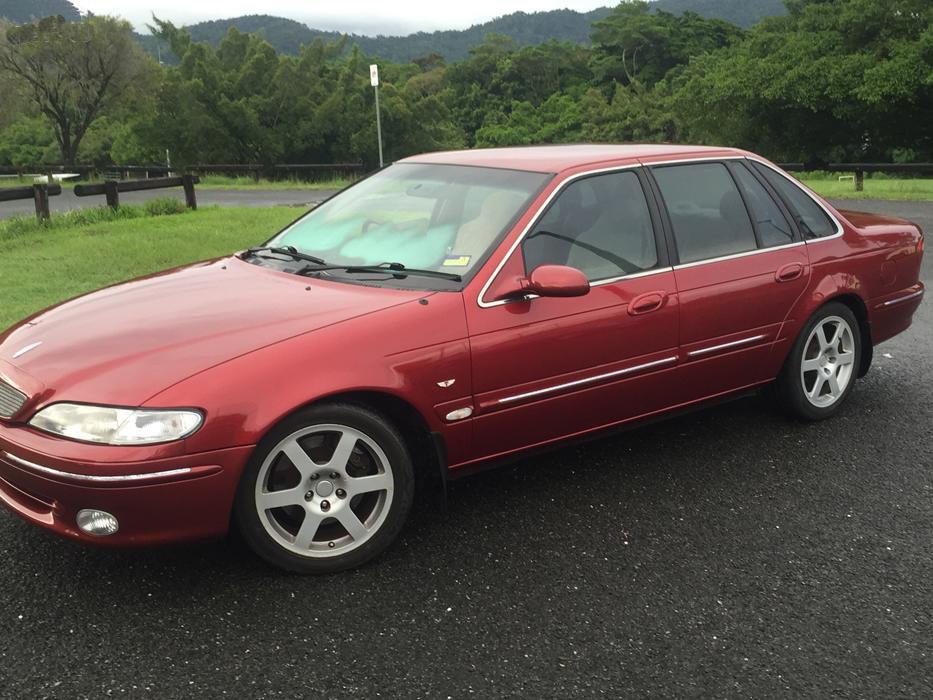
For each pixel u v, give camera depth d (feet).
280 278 12.42
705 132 190.08
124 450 9.26
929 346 21.91
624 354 12.82
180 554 11.14
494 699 8.39
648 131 315.99
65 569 10.75
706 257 13.89
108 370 9.81
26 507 10.19
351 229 13.50
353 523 10.71
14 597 10.09
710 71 185.78
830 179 94.12
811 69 152.35
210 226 43.04
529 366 11.84
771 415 16.67
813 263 15.34
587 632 9.55
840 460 14.47
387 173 15.08
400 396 10.68
